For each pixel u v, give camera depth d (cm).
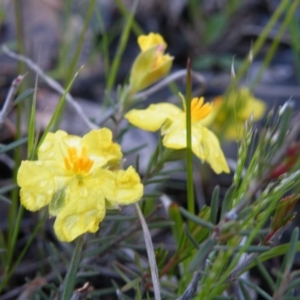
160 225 37
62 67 56
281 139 31
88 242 37
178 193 47
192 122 36
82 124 52
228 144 51
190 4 71
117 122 40
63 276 40
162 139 37
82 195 33
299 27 68
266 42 71
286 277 32
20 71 42
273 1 77
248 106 48
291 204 33
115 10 69
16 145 37
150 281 36
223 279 33
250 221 33
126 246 38
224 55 68
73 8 66
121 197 34
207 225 32
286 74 65
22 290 39
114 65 44
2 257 39
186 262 36
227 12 71
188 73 34
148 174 37
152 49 39
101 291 37
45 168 34
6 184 45
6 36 64
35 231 37
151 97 59
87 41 64
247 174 33
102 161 34
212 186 48
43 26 65
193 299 33
